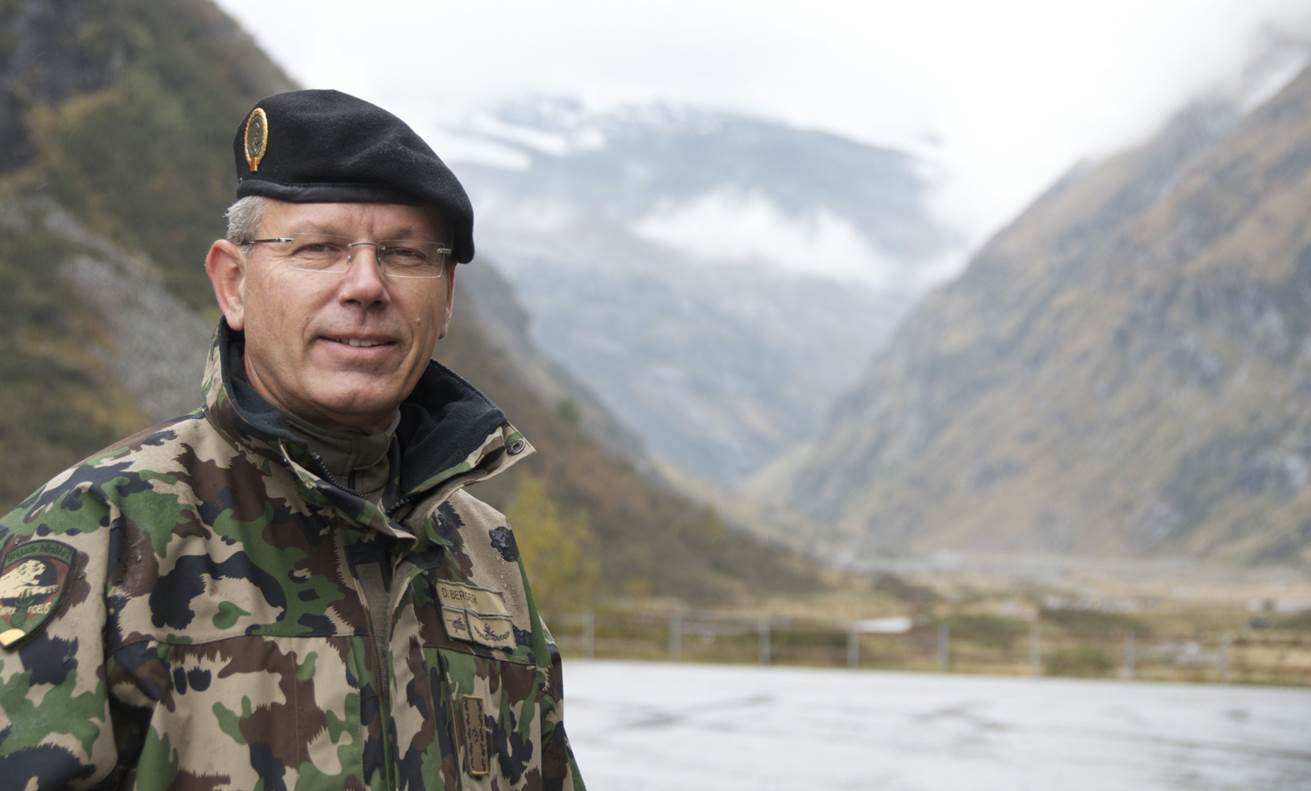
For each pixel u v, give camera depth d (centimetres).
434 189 214
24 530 190
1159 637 3656
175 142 6488
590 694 1873
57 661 181
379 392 214
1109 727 1586
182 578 193
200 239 6091
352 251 213
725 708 1700
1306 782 1155
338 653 198
